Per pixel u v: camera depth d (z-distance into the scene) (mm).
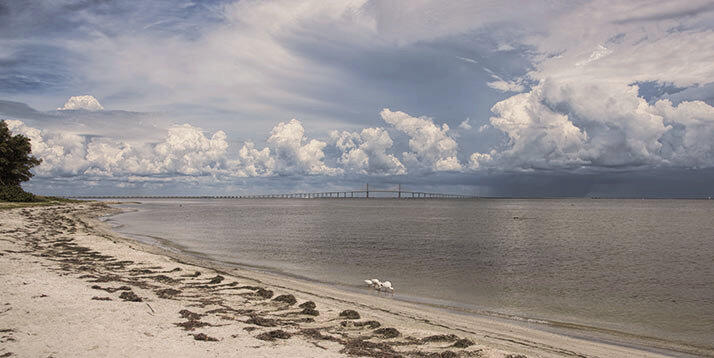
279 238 57062
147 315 14484
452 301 23281
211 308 16578
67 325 12742
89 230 52625
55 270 22172
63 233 44219
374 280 26000
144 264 27016
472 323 18250
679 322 19984
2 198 99250
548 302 23578
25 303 14977
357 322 15680
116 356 10438
